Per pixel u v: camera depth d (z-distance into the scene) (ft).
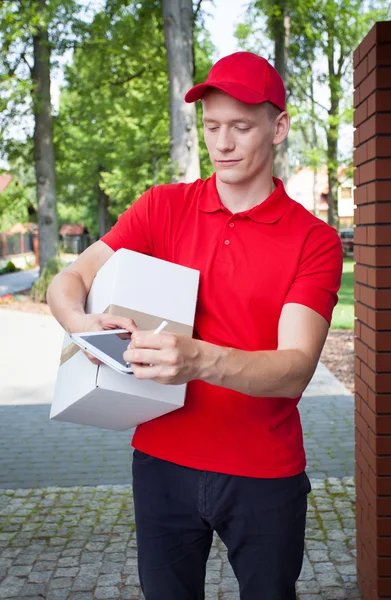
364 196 9.07
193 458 5.53
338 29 69.56
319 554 11.35
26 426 19.95
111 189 92.94
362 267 9.29
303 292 5.30
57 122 61.00
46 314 47.57
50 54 54.85
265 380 4.72
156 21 51.62
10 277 93.30
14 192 69.41
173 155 39.37
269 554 5.53
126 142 71.46
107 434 19.19
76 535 12.30
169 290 5.41
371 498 9.11
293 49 69.41
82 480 15.43
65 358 5.76
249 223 5.53
